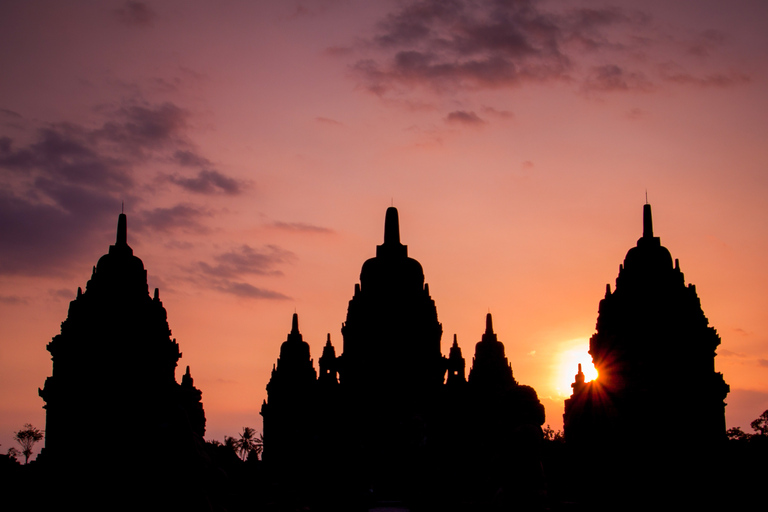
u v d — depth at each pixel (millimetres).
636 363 61469
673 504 54812
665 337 61469
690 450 58438
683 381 60688
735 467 56062
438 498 70438
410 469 88375
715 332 63250
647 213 66812
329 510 80250
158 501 23172
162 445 23562
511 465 23641
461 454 76125
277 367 126875
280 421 122312
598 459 59281
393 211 124062
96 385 58500
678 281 63750
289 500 67125
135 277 63500
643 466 57750
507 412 24812
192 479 23422
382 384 112938
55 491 47312
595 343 64875
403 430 96375
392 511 82312
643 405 60062
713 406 60969
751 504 53375
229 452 59844
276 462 105938
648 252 64688
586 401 62375
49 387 59312
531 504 23203
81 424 57500
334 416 111938
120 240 65750
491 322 121250
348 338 116938
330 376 116125
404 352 114562
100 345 59469
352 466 92250
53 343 60562
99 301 61188
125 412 57781
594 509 52125
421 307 117375
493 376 114250
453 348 109312
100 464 33344
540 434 23891
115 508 24703
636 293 63250
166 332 62812
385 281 118500
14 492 49688
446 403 94438
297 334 129000
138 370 59500
